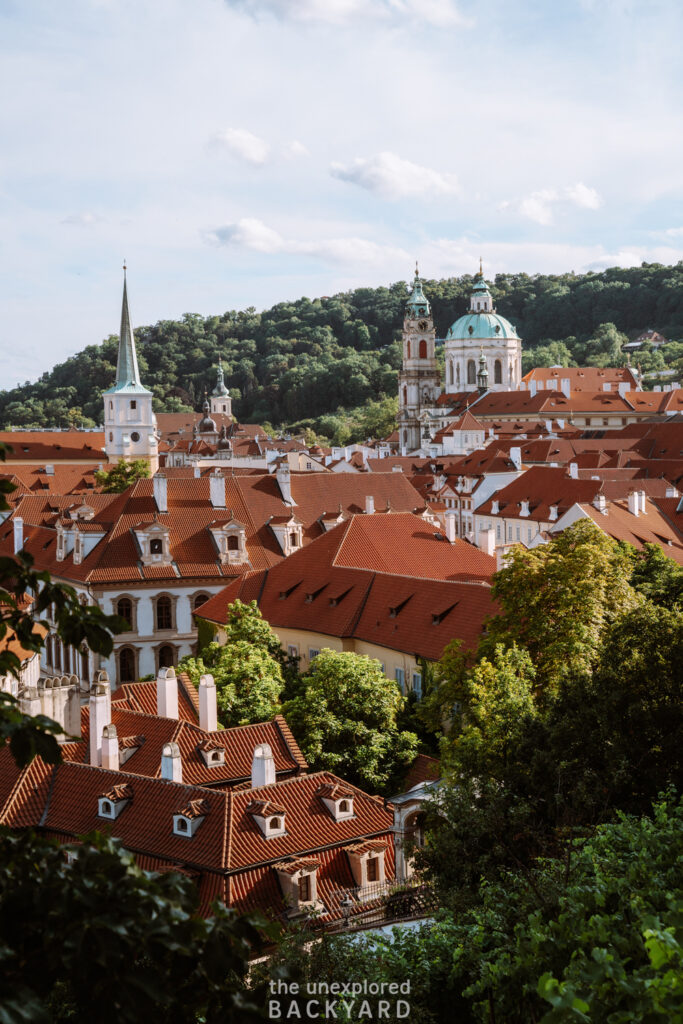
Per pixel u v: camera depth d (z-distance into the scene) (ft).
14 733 41.81
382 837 167.73
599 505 375.66
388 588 281.13
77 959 36.99
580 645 190.49
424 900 135.23
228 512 370.12
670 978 50.52
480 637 225.97
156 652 346.54
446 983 94.94
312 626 288.71
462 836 127.95
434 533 323.57
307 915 147.23
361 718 208.33
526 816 124.36
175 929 38.63
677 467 515.91
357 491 414.62
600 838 97.66
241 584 325.21
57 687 193.98
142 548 346.95
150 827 163.94
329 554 311.27
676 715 136.15
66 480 636.07
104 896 38.70
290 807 165.99
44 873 39.06
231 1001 40.16
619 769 127.13
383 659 266.16
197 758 188.24
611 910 80.33
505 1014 73.72
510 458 598.75
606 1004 52.70
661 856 88.22
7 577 44.65
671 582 254.68
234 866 151.53
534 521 481.87
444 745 174.60
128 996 37.40
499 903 99.96
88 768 179.11
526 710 152.35
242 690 229.25
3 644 247.70
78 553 351.87
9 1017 34.71
